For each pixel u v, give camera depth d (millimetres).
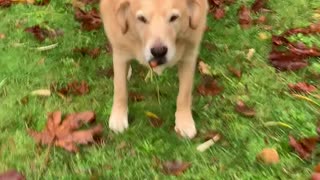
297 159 2430
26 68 2830
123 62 2531
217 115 2623
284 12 3211
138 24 2367
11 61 2863
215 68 2855
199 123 2592
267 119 2602
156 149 2467
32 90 2727
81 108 2645
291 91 2740
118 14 2396
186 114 2559
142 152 2455
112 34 2482
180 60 2518
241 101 2678
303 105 2656
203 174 2377
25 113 2609
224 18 3154
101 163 2412
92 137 2482
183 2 2357
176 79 2795
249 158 2434
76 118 2557
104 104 2664
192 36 2451
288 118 2602
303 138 2484
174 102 2682
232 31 3074
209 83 2756
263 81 2789
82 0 3238
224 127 2568
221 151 2459
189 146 2477
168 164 2402
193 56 2512
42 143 2479
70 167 2404
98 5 3209
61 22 3115
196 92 2727
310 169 2393
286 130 2551
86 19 3100
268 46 2994
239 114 2623
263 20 3137
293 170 2395
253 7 3225
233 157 2438
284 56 2885
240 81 2789
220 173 2381
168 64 2479
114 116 2564
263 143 2494
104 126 2566
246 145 2486
